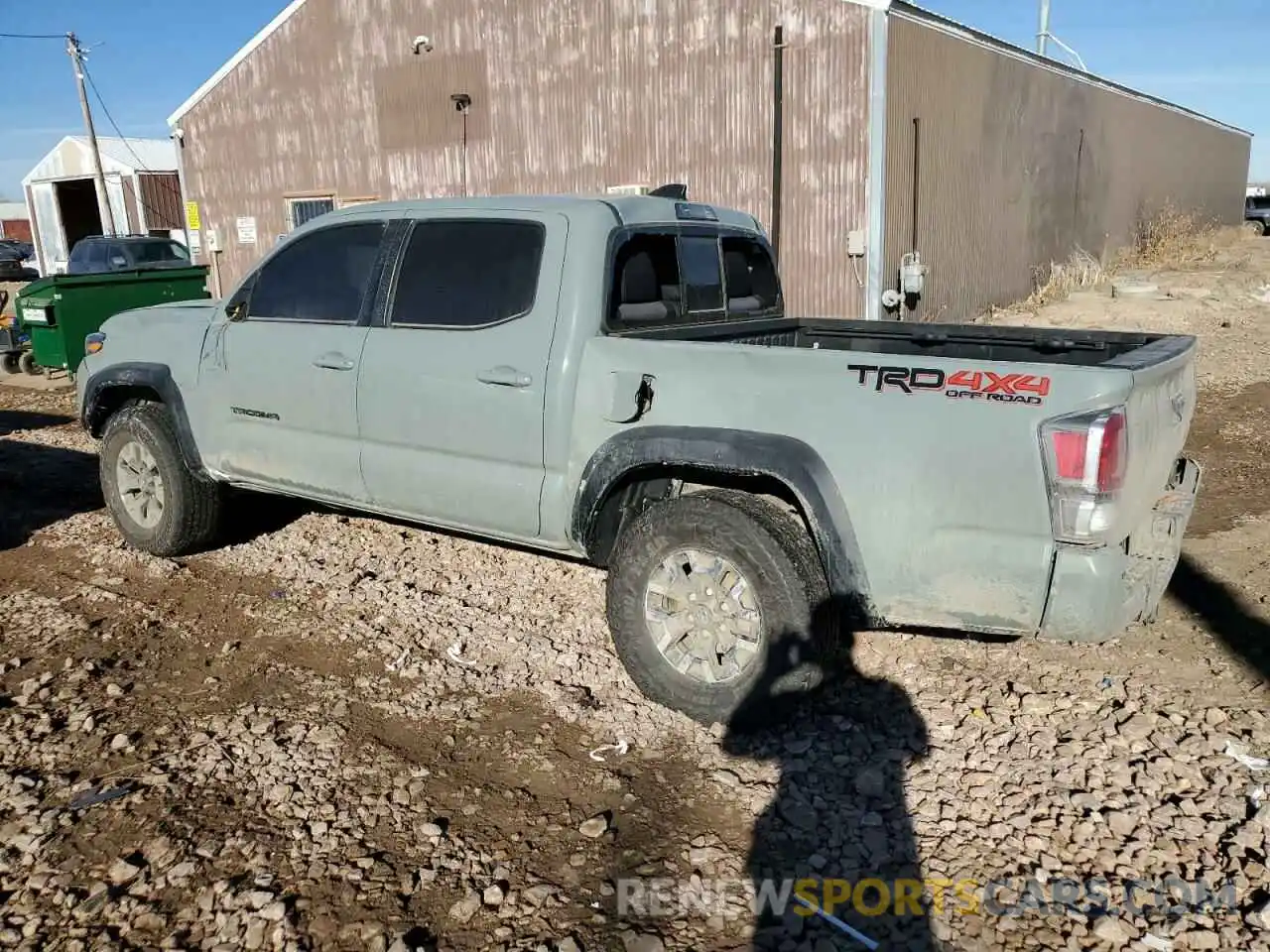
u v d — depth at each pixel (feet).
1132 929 8.86
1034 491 10.34
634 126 49.37
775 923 9.04
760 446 11.66
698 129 47.16
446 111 55.98
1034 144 59.41
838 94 42.80
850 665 13.96
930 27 44.98
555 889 9.49
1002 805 10.67
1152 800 10.67
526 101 52.80
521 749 12.00
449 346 14.19
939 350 16.87
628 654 12.84
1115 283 62.90
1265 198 137.18
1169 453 12.07
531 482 13.65
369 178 60.29
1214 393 33.42
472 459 14.21
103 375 18.70
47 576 18.02
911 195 45.27
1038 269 62.64
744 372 11.87
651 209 14.79
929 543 10.96
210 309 18.01
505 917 9.13
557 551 13.92
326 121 61.21
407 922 9.07
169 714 12.88
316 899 9.35
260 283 16.76
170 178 112.68
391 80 57.98
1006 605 10.73
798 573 11.58
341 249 15.76
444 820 10.58
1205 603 15.74
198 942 8.84
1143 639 14.58
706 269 16.31
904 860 9.87
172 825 10.45
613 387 12.71
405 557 18.56
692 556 12.26
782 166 44.86
